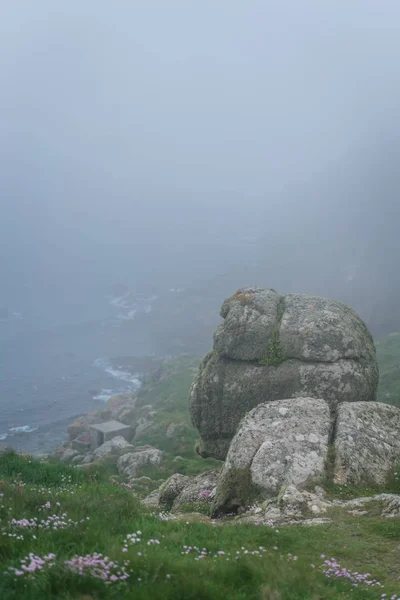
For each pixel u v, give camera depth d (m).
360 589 6.92
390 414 16.44
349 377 20.00
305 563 7.42
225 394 21.05
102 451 49.06
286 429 15.23
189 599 5.69
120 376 116.81
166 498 19.16
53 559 6.02
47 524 7.64
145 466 38.66
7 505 8.76
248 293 22.30
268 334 21.03
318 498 12.38
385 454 14.80
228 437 21.27
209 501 17.38
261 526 10.18
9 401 101.19
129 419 64.94
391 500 11.88
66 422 87.88
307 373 20.17
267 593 5.97
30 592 5.36
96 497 10.70
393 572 7.96
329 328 20.58
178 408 62.25
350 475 13.92
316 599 6.12
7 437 79.69
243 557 7.15
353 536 9.77
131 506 10.27
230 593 5.96
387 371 57.53
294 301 22.05
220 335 21.50
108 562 6.13
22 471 15.50
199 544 8.12
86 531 7.49
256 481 13.84
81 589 5.54
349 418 15.60
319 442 14.83
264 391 20.56
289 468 13.98
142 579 5.93
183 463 38.62
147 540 7.85
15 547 6.59
